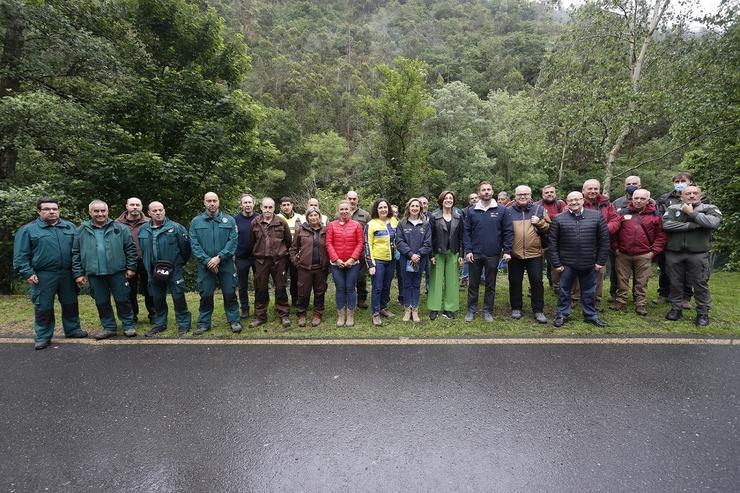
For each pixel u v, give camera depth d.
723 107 8.63
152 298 5.36
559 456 2.39
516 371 3.52
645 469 2.27
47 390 3.31
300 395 3.17
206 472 2.31
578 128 11.26
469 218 5.00
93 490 2.17
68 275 4.54
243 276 5.38
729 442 2.49
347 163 34.06
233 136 12.08
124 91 9.58
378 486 2.18
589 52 11.57
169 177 9.53
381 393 3.18
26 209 7.14
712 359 3.70
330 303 6.17
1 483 2.23
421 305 5.98
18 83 8.37
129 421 2.84
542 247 5.05
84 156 8.88
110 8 9.64
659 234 4.89
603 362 3.67
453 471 2.28
